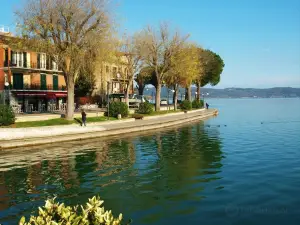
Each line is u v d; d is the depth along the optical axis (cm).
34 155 2366
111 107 4425
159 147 2675
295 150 2456
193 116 5575
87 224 496
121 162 2084
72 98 3700
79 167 1958
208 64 7912
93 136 3288
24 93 4438
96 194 1404
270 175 1667
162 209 1192
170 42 5512
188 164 1981
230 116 6675
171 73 5856
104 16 3472
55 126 3186
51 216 493
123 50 5359
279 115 6906
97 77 5944
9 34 4397
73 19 3353
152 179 1638
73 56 3428
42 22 3253
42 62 4738
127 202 1280
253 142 2920
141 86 7919
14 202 1323
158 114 5309
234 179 1598
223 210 1169
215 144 2812
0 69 4328
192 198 1311
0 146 2619
